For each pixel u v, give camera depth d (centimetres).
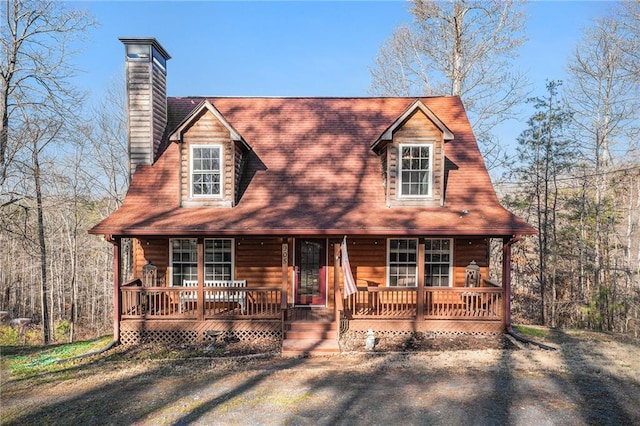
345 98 1555
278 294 1258
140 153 1286
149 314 1111
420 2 2255
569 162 1934
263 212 1155
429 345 1059
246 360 972
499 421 645
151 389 789
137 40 1280
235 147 1212
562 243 2056
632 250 2150
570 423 638
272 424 641
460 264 1266
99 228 1056
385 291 1180
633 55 2064
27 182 1856
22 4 1714
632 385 792
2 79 1714
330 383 810
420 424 638
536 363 928
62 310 2641
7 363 942
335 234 1070
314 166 1311
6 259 2553
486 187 1247
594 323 1820
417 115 1191
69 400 740
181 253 1267
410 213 1155
